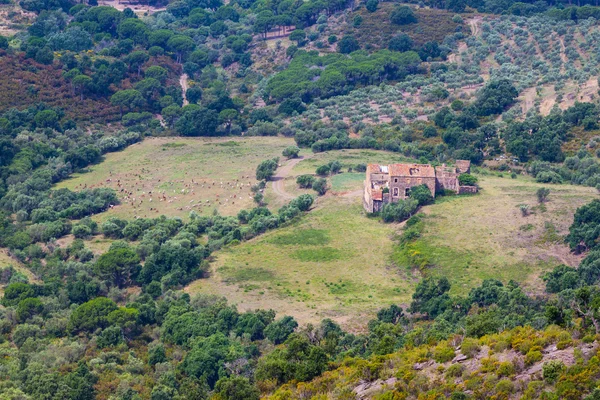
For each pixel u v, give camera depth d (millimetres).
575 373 161375
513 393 165750
